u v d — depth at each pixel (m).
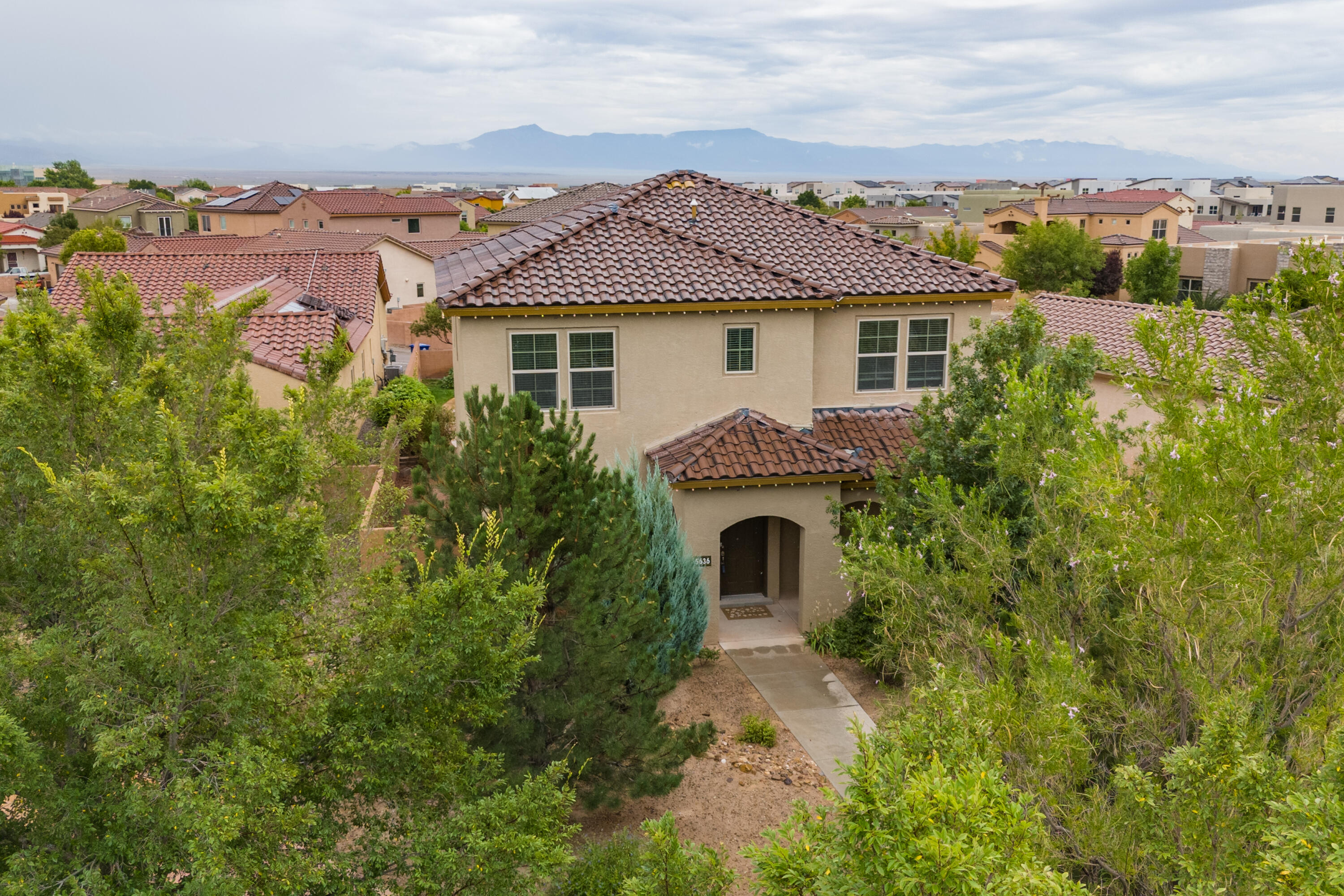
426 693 7.34
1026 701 8.14
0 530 7.24
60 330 8.40
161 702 6.51
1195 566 7.36
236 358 9.44
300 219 88.19
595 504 12.44
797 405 20.25
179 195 166.62
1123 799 7.12
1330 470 7.42
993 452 13.54
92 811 6.46
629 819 12.98
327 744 7.43
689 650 16.98
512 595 7.60
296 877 6.43
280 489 6.94
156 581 6.33
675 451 18.98
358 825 7.71
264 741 6.70
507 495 11.65
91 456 7.44
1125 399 25.36
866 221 118.69
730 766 14.46
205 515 6.20
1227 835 6.11
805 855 6.06
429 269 65.81
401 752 7.34
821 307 19.72
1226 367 9.49
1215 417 7.61
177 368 8.70
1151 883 6.79
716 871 7.30
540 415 12.42
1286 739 7.75
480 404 12.66
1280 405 8.91
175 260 36.16
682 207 23.38
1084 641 9.47
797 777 14.21
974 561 10.26
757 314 19.64
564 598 11.84
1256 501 7.52
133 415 7.44
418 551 11.55
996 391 15.10
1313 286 8.90
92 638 6.75
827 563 19.12
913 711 8.52
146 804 6.15
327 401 10.70
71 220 101.69
